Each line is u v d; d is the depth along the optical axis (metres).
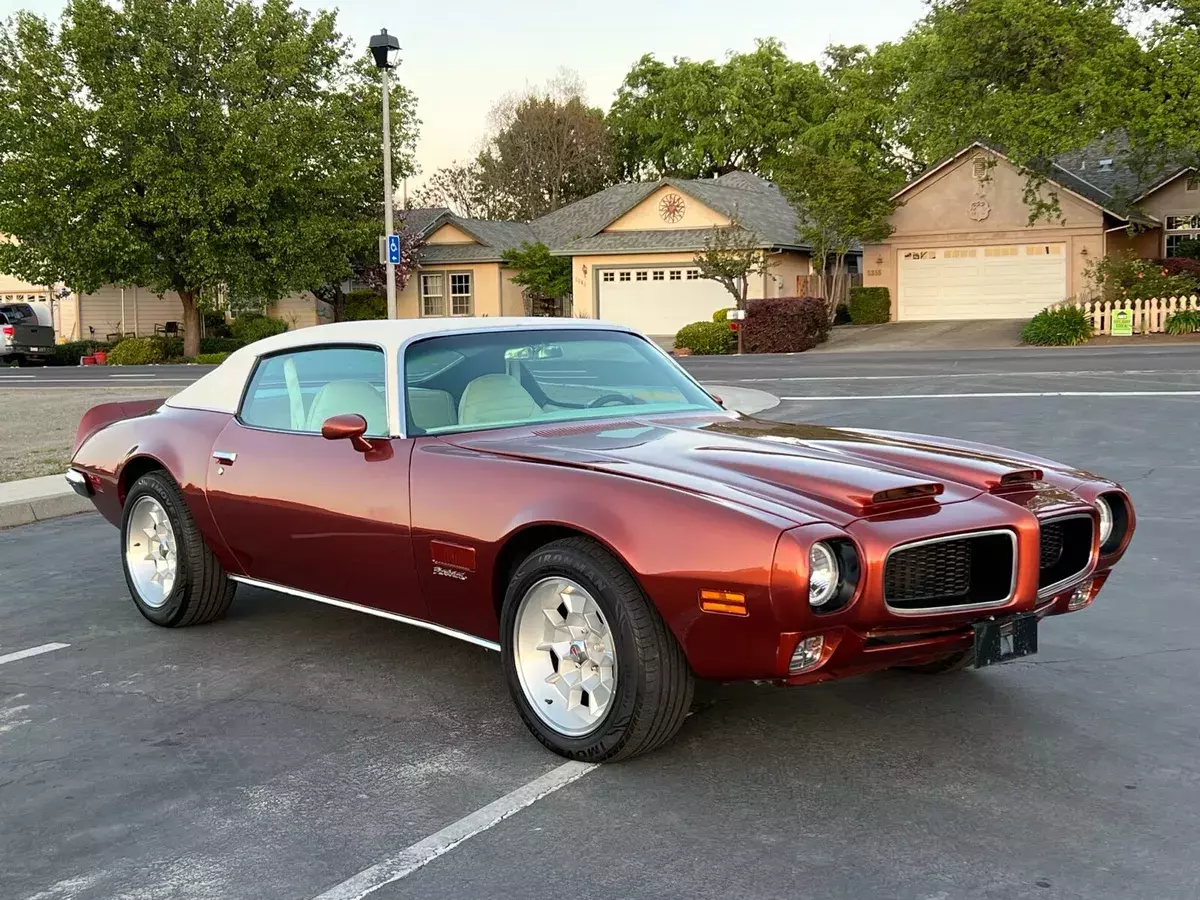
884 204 33.88
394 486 4.29
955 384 17.62
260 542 4.96
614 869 3.05
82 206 34.88
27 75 35.31
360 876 3.06
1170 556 6.61
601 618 3.66
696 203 37.06
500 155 64.62
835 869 3.01
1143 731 4.00
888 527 3.37
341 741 4.10
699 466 3.81
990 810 3.37
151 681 4.87
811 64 63.94
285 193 37.91
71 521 9.09
